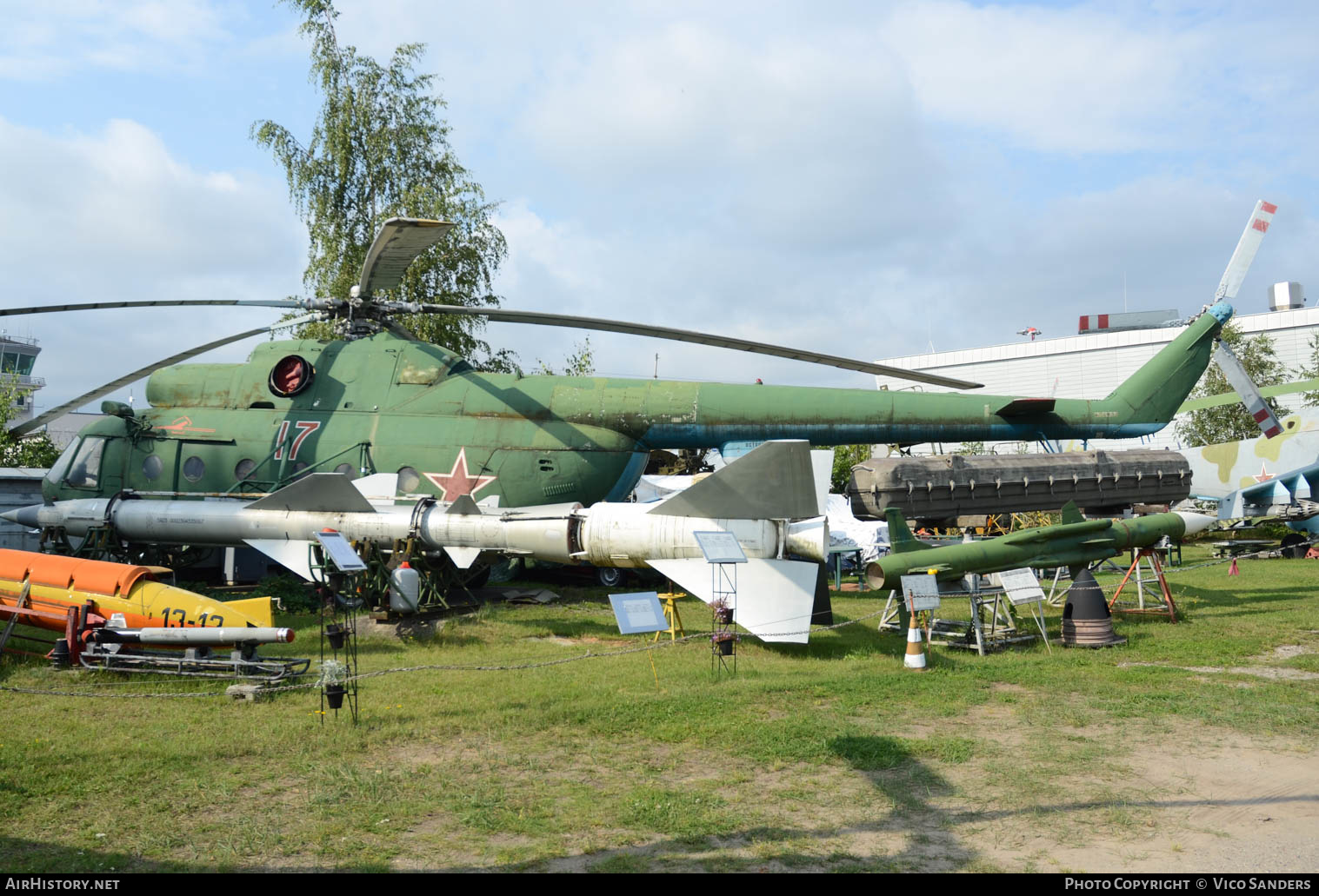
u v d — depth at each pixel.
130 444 17.31
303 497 14.59
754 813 6.04
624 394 16.81
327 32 28.44
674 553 12.77
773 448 11.86
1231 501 27.27
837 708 8.82
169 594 10.63
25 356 78.69
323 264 27.62
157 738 7.64
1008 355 56.88
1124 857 5.30
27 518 16.67
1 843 5.44
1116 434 17.50
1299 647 11.86
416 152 29.28
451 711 8.58
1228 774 6.84
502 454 16.39
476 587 17.67
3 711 8.58
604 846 5.47
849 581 20.78
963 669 10.51
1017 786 6.57
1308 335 46.53
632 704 8.80
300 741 7.60
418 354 17.33
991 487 19.20
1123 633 12.75
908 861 5.23
